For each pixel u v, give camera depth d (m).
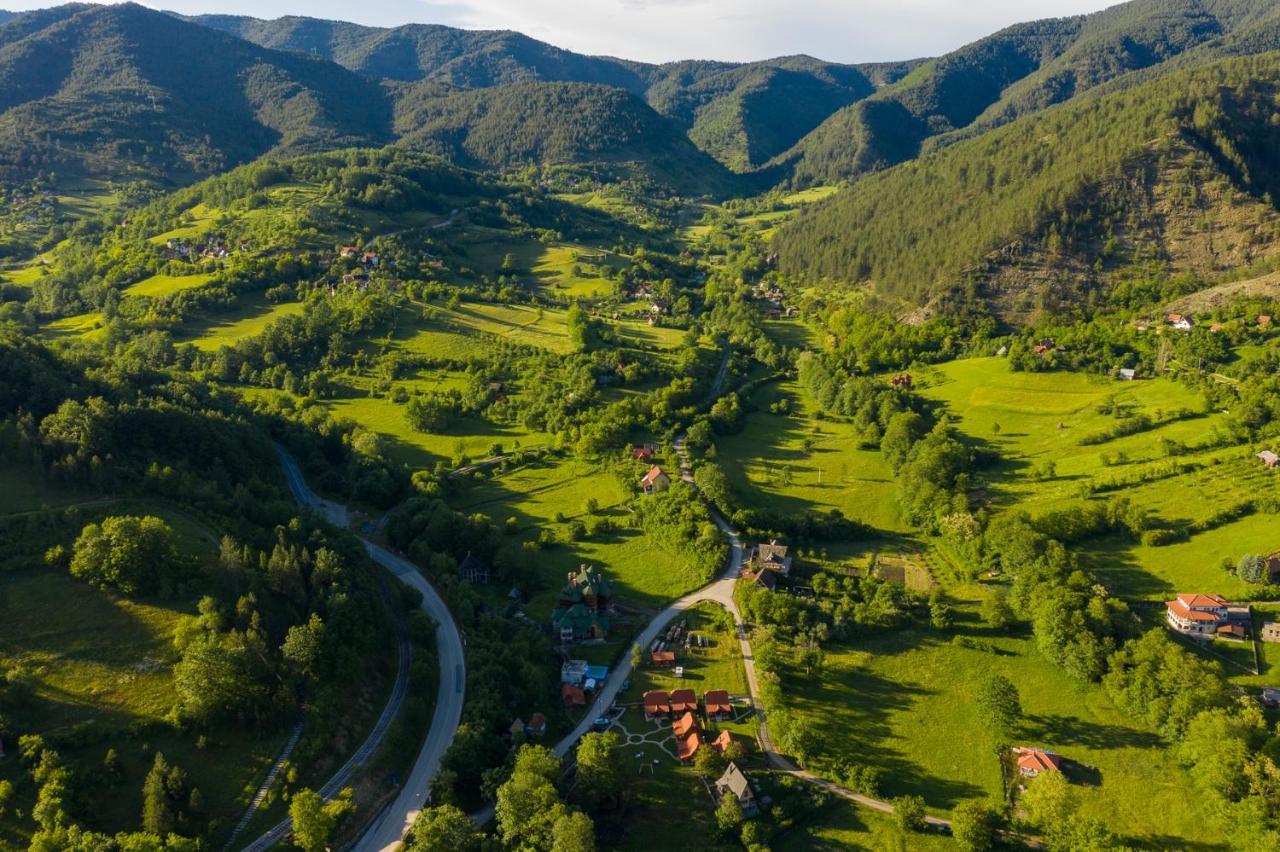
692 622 131.00
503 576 142.12
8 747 85.19
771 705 110.12
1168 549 143.88
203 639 97.62
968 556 148.38
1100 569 140.50
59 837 75.69
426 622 121.38
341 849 86.19
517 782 89.12
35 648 96.44
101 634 99.81
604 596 134.62
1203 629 121.38
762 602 129.12
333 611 109.56
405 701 106.75
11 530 111.25
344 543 132.12
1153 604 130.00
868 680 118.75
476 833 87.50
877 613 130.00
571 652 124.00
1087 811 96.00
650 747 104.69
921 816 92.56
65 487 123.44
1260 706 105.88
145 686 94.94
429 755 99.56
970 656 123.69
